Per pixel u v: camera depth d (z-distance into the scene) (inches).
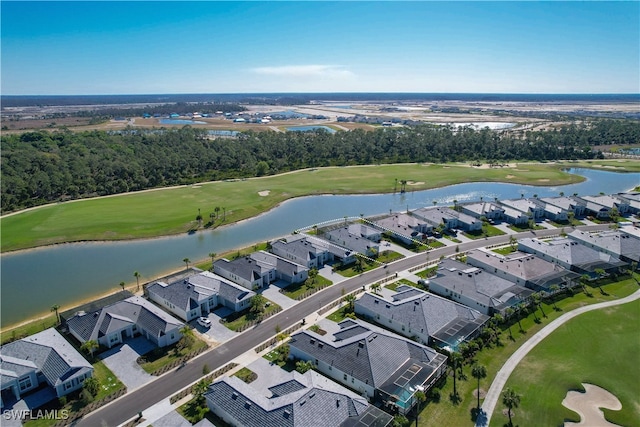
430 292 3806.6
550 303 3582.7
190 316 3339.1
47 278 4259.4
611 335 3132.4
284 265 4052.7
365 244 4662.9
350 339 2805.1
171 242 5221.5
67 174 7342.5
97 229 5472.4
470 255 4343.0
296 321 3356.3
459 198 7303.2
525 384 2608.3
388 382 2511.1
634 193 6791.3
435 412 2384.4
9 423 2310.5
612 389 2581.2
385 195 7485.2
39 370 2618.1
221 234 5506.9
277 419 2151.8
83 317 3164.4
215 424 2320.4
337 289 3882.9
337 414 2225.6
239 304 3481.8
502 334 3139.8
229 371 2765.7
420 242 4945.9
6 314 3597.4
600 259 4252.0
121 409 2434.8
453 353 2709.2
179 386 2628.0
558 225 5698.8
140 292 3890.3
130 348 3011.8
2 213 6166.3
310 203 6973.4
